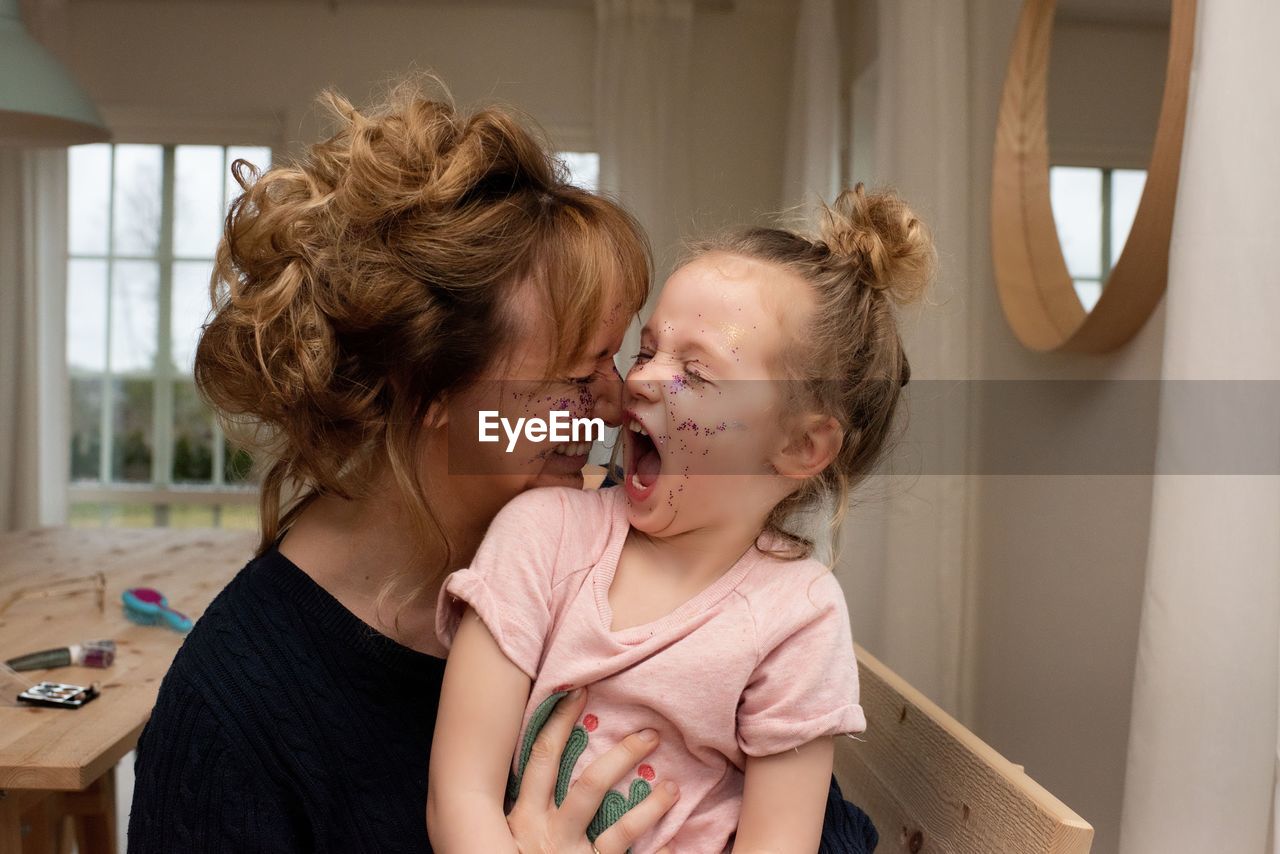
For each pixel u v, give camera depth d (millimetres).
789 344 794
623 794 760
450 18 4199
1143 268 1529
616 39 4074
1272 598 1101
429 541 820
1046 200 2018
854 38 3459
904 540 2457
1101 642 1819
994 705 2336
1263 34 1098
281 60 4180
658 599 793
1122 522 1749
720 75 4223
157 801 798
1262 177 1098
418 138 846
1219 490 1120
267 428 880
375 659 843
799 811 753
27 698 1367
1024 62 2100
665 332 805
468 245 801
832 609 789
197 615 1880
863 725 765
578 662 766
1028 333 2018
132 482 4363
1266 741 1102
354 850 821
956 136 2412
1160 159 1409
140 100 4176
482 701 749
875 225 879
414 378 814
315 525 877
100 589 1918
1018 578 2203
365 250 804
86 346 4324
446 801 732
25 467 4090
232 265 854
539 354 826
